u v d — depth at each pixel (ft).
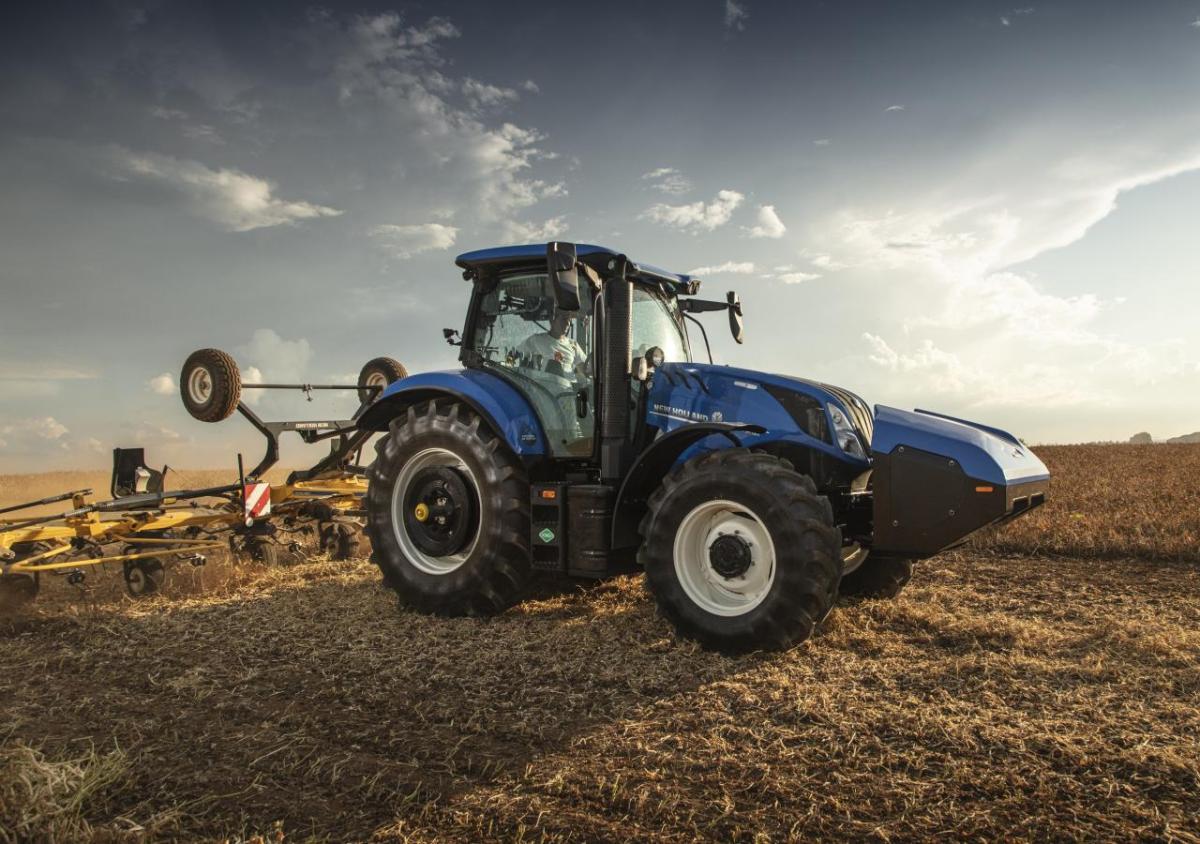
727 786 9.71
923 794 9.37
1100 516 32.14
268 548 24.91
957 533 15.20
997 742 10.71
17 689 14.26
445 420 19.51
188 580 23.22
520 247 19.52
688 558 16.30
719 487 15.67
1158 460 67.26
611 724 11.87
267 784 10.11
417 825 8.95
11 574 20.54
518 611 19.40
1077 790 9.38
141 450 26.96
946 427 16.16
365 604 20.39
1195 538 27.12
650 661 15.02
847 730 11.20
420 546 19.77
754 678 13.74
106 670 15.33
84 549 22.30
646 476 17.52
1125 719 11.53
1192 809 8.91
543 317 19.57
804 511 14.93
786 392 17.22
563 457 18.98
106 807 9.53
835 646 15.74
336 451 29.66
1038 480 16.93
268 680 14.46
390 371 31.01
